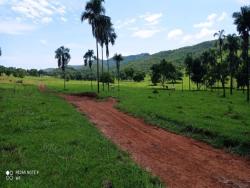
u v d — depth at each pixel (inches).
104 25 2694.4
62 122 1013.8
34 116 1123.3
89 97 2428.6
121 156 647.1
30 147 677.3
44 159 588.1
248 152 719.1
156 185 487.5
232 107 1721.2
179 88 4803.2
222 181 538.9
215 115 1344.7
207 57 4685.0
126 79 7529.5
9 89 3070.9
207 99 2385.6
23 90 3036.4
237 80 4037.9
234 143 786.2
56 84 5029.5
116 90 3191.4
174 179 542.3
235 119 1256.8
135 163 601.9
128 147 770.2
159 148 772.6
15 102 1576.0
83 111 1475.1
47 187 446.6
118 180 486.3
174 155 707.4
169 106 1588.3
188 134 941.8
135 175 515.5
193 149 768.9
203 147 792.3
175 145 808.9
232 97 2864.2
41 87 4141.2
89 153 641.0
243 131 919.0
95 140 769.6
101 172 522.9
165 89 4133.9
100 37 2726.4
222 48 3644.2
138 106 1574.8
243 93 3558.1
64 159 590.6
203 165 632.4
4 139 766.5
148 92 3009.4
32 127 922.1
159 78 5442.9
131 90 3316.9
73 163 564.1
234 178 556.1
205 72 4566.9
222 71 3969.0
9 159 591.5
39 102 1648.6
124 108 1551.4
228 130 923.4
